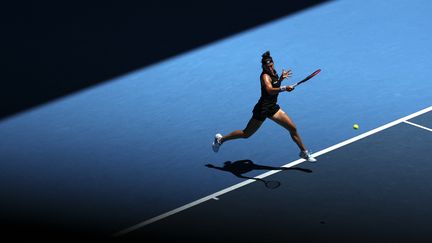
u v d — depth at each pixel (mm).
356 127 37719
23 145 38438
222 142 35594
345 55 46000
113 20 54219
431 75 42719
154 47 49469
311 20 51344
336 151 35781
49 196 33562
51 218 31719
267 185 32875
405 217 30250
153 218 31391
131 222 31172
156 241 29688
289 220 30578
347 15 51594
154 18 54094
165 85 44188
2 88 45312
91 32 52500
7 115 41875
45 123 40719
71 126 40188
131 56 48469
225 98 42062
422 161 34281
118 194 33438
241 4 55250
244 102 41469
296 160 35344
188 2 56594
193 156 36344
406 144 35875
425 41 46969
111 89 44188
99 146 37906
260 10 53844
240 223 30609
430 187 32219
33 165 36375
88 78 45906
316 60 45656
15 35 52844
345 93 41500
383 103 40125
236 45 48688
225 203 32156
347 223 30094
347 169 34125
